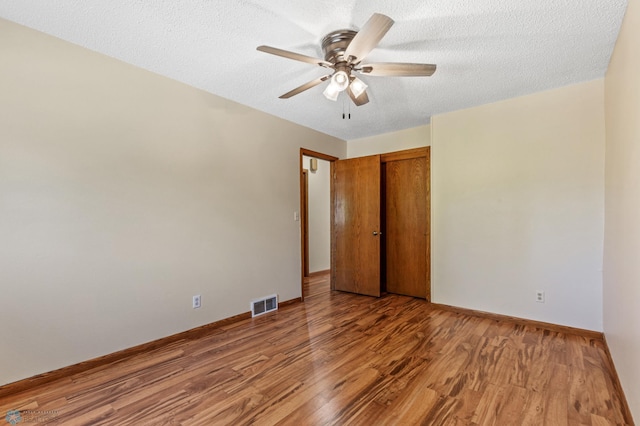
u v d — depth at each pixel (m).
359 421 1.62
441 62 2.38
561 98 2.86
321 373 2.12
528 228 3.04
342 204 4.61
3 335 1.86
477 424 1.59
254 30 1.98
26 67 1.95
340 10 1.78
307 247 5.59
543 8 1.75
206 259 2.94
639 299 1.47
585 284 2.75
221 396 1.86
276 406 1.76
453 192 3.51
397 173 4.39
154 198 2.57
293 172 3.93
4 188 1.87
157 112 2.59
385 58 2.32
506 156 3.16
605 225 2.57
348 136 4.68
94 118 2.24
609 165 2.42
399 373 2.11
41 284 2.00
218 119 3.06
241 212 3.28
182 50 2.23
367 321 3.19
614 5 1.73
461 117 3.45
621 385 1.82
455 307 3.50
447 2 1.70
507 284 3.17
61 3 1.73
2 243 1.86
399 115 3.67
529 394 1.85
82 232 2.17
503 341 2.63
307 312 3.52
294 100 3.20
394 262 4.43
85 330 2.18
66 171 2.11
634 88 1.60
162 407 1.75
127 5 1.74
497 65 2.43
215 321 3.01
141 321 2.48
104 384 1.99
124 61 2.39
